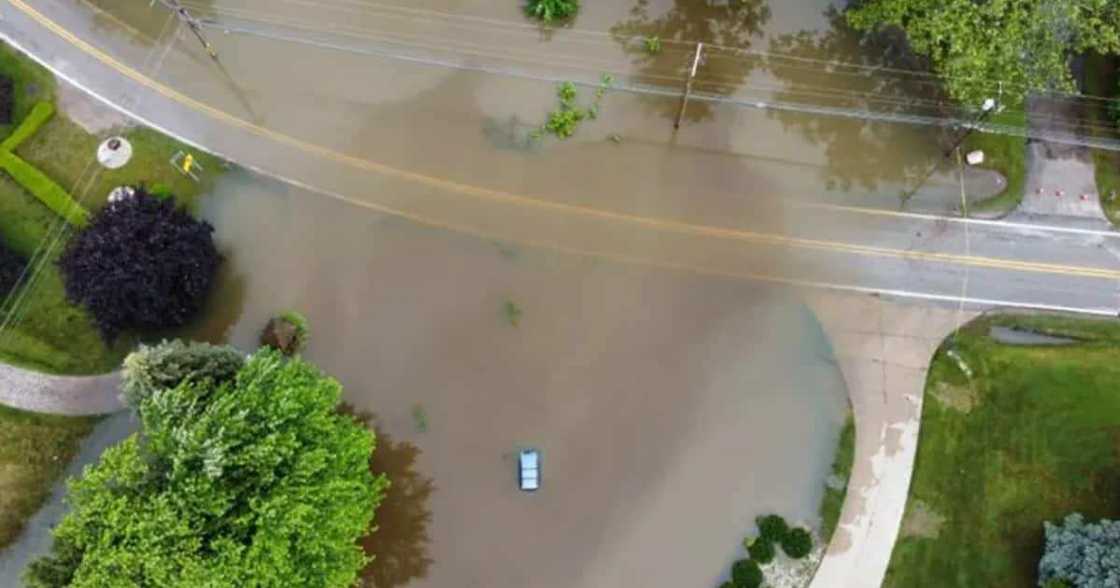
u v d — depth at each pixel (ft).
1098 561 120.88
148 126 154.20
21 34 158.30
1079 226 150.30
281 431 110.83
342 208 151.64
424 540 137.39
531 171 153.99
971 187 152.46
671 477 139.03
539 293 147.74
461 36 160.76
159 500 102.32
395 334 145.89
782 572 134.00
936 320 145.48
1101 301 146.41
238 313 146.30
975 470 137.28
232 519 104.83
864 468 138.10
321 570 111.24
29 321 142.61
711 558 135.23
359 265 148.97
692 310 146.72
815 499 137.18
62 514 136.05
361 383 143.74
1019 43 130.41
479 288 148.15
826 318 145.79
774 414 141.49
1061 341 144.66
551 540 136.87
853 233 150.30
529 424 141.90
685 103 156.76
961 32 130.41
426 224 151.02
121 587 101.55
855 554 134.41
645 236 150.51
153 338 143.23
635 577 134.72
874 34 160.15
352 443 118.83
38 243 146.00
